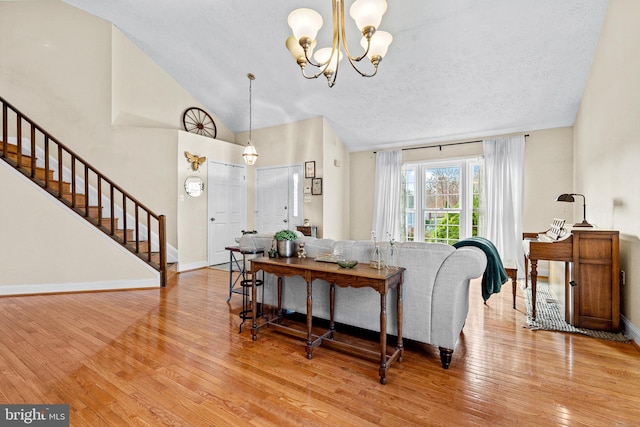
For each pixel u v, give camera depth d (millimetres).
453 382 1813
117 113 4879
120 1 4207
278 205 6047
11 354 2109
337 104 5027
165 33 4582
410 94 4391
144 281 4004
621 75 2506
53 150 4449
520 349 2242
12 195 3490
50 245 3654
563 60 3391
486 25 3193
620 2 2520
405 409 1562
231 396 1666
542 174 4492
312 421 1471
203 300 3469
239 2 3645
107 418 1476
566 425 1438
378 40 2188
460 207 5176
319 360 2092
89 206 4270
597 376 1866
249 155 4824
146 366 1975
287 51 4199
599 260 2551
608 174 2814
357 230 6184
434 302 2010
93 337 2416
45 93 4398
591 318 2586
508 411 1543
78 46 4578
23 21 4277
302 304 2643
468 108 4410
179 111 5609
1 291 3480
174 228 5059
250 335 2506
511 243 4562
